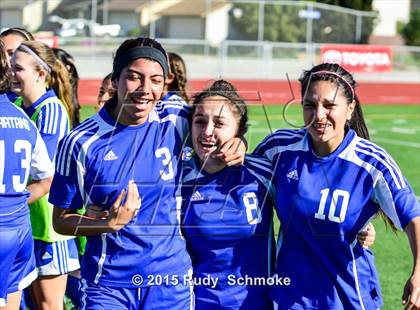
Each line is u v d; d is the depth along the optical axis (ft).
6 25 171.22
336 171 14.32
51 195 14.60
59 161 14.40
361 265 14.70
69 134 14.39
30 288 19.40
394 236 32.37
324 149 14.37
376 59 108.47
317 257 14.53
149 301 14.60
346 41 162.30
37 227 18.65
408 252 30.17
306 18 164.45
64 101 19.86
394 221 14.30
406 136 63.21
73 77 21.71
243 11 170.71
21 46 18.43
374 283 14.97
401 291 25.32
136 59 13.91
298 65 118.83
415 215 14.03
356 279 14.62
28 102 18.35
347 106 14.17
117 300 14.49
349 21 162.30
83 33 148.77
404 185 14.20
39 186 16.34
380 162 14.23
